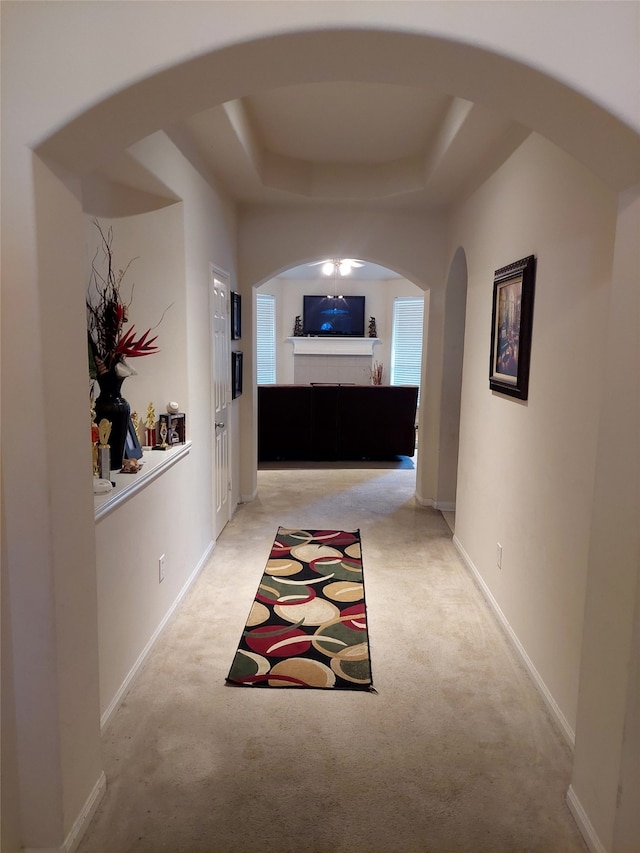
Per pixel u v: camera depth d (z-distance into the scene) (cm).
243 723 217
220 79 148
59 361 148
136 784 187
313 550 396
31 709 152
